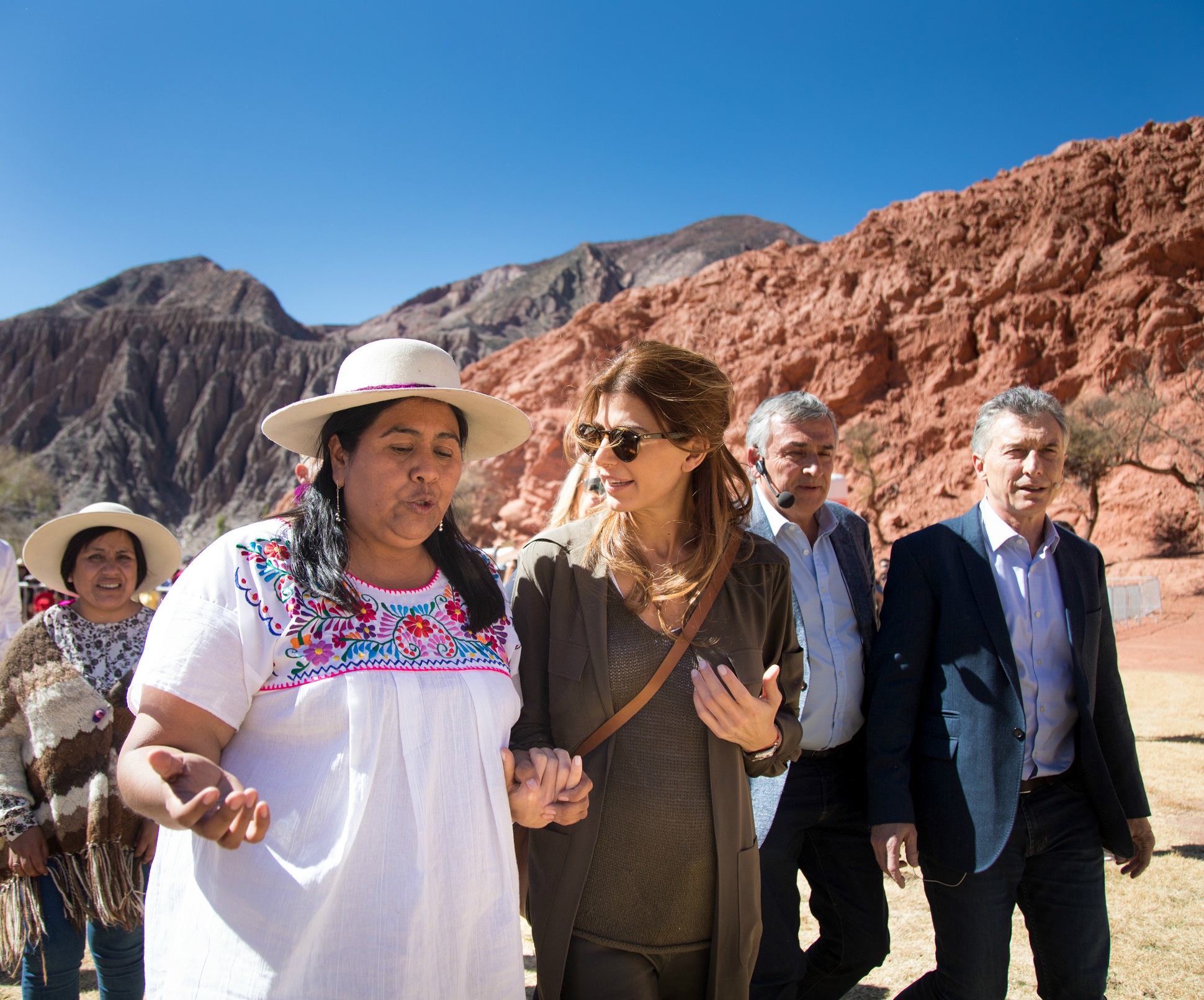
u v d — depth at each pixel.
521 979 1.59
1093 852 2.46
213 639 1.42
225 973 1.38
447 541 1.79
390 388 1.62
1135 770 2.66
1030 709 2.54
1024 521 2.65
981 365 45.56
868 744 2.63
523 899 2.07
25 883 2.52
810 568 2.93
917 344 48.38
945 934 2.47
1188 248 42.16
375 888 1.41
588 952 1.85
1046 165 52.41
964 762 2.47
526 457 58.25
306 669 1.47
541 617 1.98
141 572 3.04
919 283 51.34
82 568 2.83
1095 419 30.27
